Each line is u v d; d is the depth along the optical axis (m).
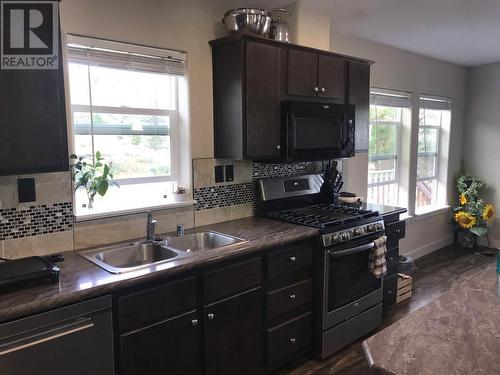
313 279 2.66
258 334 2.37
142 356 1.84
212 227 2.73
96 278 1.75
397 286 3.61
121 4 2.33
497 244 5.42
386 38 3.91
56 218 2.15
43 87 1.81
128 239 2.44
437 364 1.04
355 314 2.91
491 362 1.05
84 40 2.21
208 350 2.11
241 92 2.57
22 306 1.46
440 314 1.35
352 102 3.25
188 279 1.98
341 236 2.68
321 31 3.13
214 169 2.85
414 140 4.75
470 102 5.52
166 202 2.63
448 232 5.62
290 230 2.60
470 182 5.44
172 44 2.57
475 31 3.67
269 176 3.19
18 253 2.04
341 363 2.73
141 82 2.57
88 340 1.66
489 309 1.39
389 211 3.26
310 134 2.87
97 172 2.33
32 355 1.50
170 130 2.74
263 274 2.36
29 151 1.80
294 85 2.81
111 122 2.46
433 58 4.87
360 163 4.01
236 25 2.60
